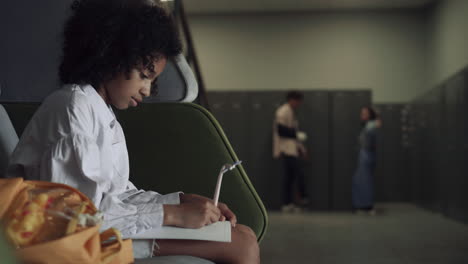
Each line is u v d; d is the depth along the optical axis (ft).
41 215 2.27
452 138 20.42
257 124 27.68
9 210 2.25
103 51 3.49
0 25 5.55
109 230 2.53
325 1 27.55
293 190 27.37
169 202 3.92
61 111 3.28
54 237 2.25
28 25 5.54
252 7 28.55
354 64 29.12
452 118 20.39
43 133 3.27
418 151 26.71
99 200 3.18
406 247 13.33
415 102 27.20
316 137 27.35
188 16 29.71
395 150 28.86
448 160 20.98
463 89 18.92
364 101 27.30
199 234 3.33
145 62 3.55
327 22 29.22
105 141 3.51
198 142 5.09
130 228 3.22
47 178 3.12
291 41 29.35
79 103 3.34
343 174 27.12
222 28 29.60
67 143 3.15
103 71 3.52
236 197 5.03
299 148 25.70
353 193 23.79
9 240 2.15
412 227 17.88
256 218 5.00
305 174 27.22
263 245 13.84
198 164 5.08
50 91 5.52
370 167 23.53
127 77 3.57
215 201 3.91
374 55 29.04
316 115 27.40
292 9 28.94
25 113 4.99
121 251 2.54
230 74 29.48
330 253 12.44
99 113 3.50
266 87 29.30
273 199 27.35
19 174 3.38
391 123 28.89
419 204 26.76
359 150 26.08
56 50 5.51
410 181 28.78
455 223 19.07
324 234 16.16
